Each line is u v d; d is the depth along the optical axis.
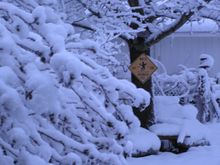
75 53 3.99
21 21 3.27
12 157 3.28
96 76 3.68
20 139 3.14
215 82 15.36
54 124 3.63
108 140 3.85
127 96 3.89
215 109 14.13
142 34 10.01
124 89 3.78
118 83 3.74
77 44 3.94
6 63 3.18
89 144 3.66
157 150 9.56
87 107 3.87
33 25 3.28
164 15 9.95
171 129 10.05
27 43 3.30
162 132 9.99
